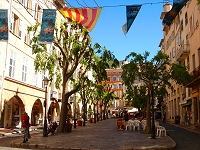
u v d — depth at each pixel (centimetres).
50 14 1306
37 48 1973
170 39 4466
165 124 3519
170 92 4509
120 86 9531
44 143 1330
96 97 4181
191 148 1252
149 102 1978
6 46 2364
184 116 3269
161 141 1422
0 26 1313
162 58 1914
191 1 2933
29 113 2869
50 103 3544
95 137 1653
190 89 3030
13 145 1316
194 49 2812
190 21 2992
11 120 2675
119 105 9250
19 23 2647
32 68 2998
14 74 2534
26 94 2788
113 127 2847
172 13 1134
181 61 3469
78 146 1234
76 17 1170
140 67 1936
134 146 1223
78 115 4347
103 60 2145
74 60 2202
